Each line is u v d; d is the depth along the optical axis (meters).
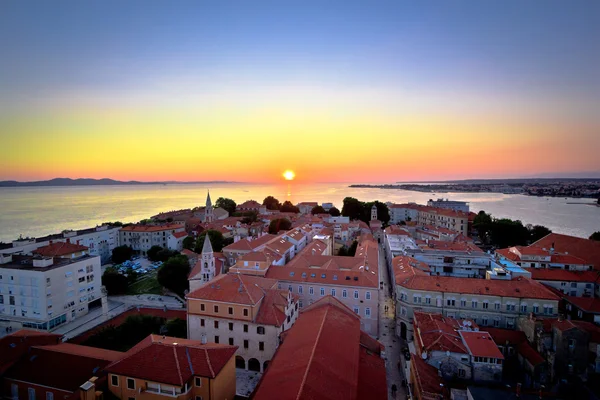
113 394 49.16
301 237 146.88
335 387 43.44
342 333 60.00
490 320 83.06
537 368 63.28
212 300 73.62
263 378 48.38
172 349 50.84
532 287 83.69
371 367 58.41
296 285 93.38
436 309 84.94
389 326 93.56
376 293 87.50
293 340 58.06
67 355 55.34
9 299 91.69
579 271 105.75
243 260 99.88
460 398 52.94
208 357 50.41
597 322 81.81
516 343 72.25
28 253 132.62
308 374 43.75
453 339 65.44
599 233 165.38
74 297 97.62
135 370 48.25
